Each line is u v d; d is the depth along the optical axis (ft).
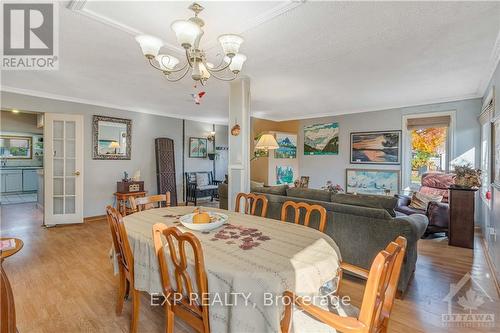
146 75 11.13
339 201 8.84
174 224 6.51
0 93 12.93
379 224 7.70
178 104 17.21
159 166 19.76
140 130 18.93
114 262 6.56
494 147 9.96
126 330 5.99
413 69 10.35
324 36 7.58
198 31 5.25
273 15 6.45
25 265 9.47
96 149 16.51
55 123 14.94
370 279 3.21
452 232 11.70
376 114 18.31
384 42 8.00
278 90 13.52
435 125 15.87
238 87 11.44
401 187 17.24
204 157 23.67
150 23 6.90
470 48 8.44
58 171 15.06
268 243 5.16
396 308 6.90
